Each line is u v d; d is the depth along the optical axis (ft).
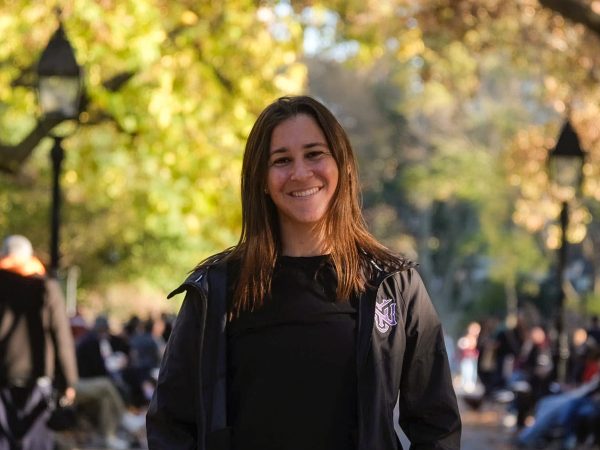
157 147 58.29
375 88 220.64
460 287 225.35
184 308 14.92
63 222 117.70
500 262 184.85
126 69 57.77
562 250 67.41
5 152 56.49
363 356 14.35
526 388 70.03
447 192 193.98
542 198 107.34
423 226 224.12
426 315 14.89
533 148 105.40
